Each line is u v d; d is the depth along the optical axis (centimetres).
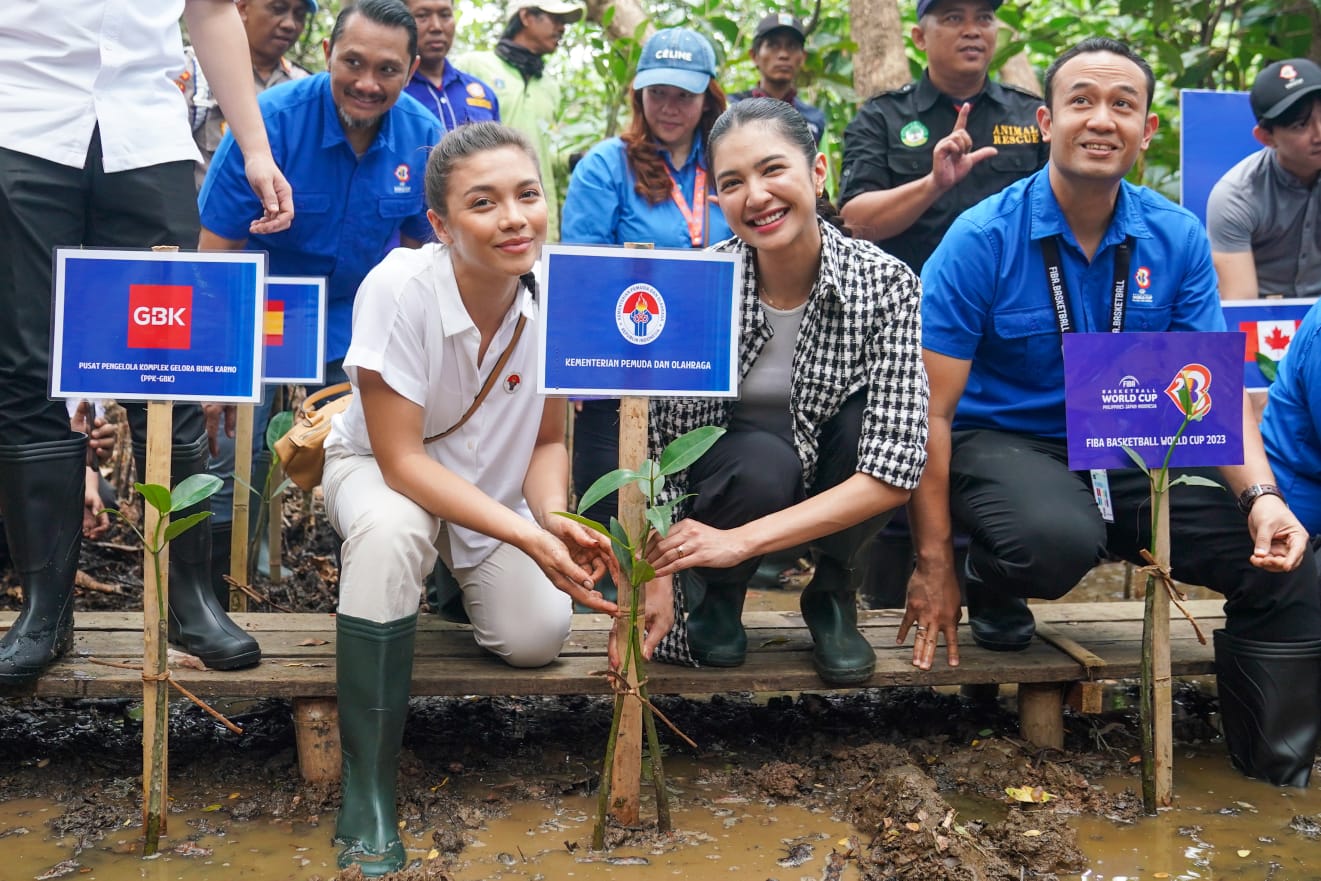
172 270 235
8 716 302
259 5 434
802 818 255
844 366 273
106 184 270
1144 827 253
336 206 367
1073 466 257
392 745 241
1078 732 306
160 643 234
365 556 238
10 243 257
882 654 297
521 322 264
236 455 352
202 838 243
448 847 239
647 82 391
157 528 227
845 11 668
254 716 307
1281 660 276
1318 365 303
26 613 266
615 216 407
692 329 242
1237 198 425
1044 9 664
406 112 377
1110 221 301
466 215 241
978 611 308
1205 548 282
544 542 241
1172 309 307
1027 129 409
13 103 258
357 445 271
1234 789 274
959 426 316
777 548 257
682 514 281
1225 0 560
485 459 271
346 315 383
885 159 414
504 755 287
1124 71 284
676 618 284
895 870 232
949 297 297
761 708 320
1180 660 295
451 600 319
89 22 264
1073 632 318
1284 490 318
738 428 287
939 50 404
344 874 223
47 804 258
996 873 231
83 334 234
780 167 257
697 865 233
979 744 288
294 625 306
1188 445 260
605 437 403
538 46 509
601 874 229
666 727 307
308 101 357
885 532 366
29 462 261
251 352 237
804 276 275
